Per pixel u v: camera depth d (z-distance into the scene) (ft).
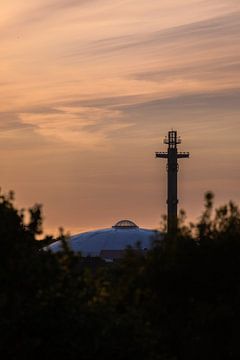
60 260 262.67
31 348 240.94
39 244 281.74
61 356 248.32
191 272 310.04
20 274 256.52
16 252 265.95
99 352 250.16
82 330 249.96
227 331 302.66
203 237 316.81
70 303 253.85
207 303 310.24
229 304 306.35
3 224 271.08
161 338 295.89
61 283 257.55
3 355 243.19
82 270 268.21
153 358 266.36
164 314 306.76
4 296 244.83
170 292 309.63
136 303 283.38
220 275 311.47
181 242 313.53
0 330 242.17
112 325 254.47
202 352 299.38
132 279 299.58
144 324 268.82
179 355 302.04
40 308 248.32
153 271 308.81
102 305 261.03
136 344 255.09
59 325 248.32
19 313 245.45
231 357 301.84
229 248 312.71
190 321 303.27
